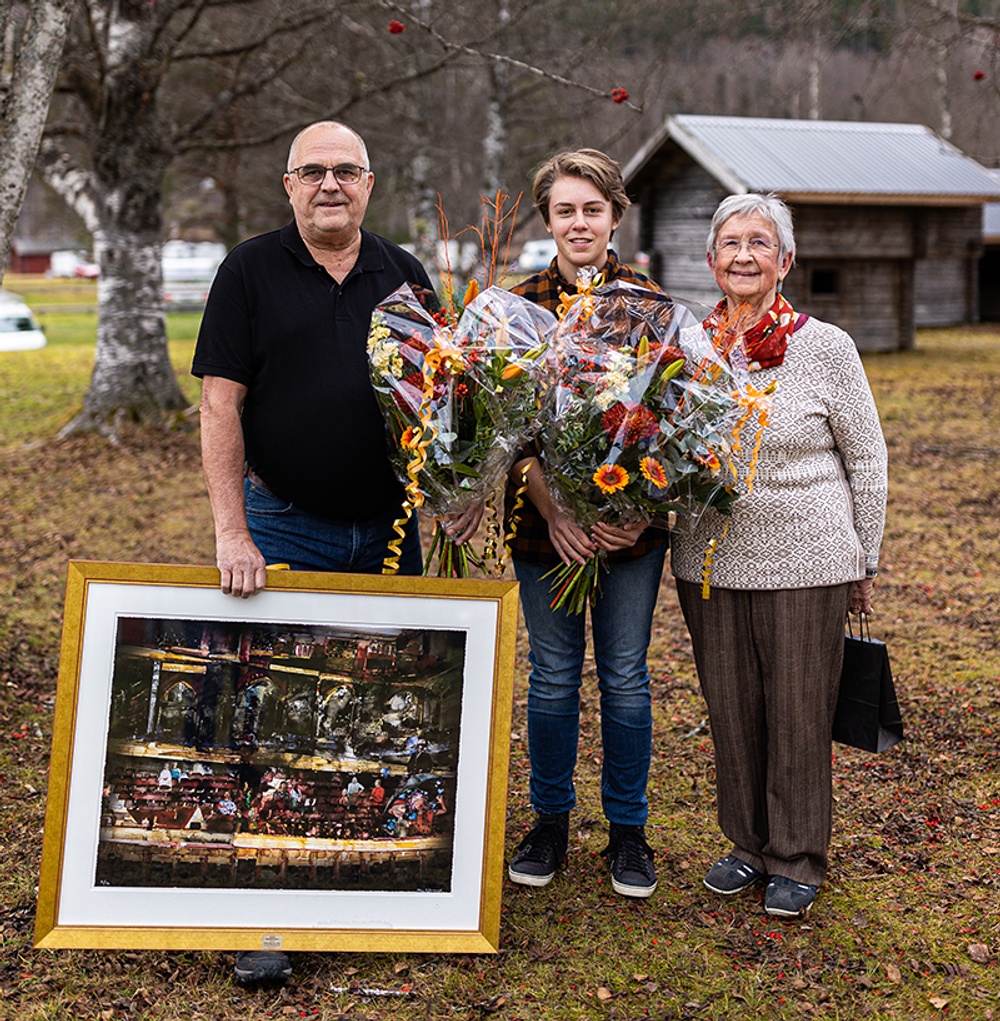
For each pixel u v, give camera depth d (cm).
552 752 314
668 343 273
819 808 303
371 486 293
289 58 1057
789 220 296
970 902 310
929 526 771
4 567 689
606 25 1172
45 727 434
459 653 277
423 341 268
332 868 274
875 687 302
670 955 285
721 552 299
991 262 2245
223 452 278
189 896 270
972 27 852
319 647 273
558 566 304
